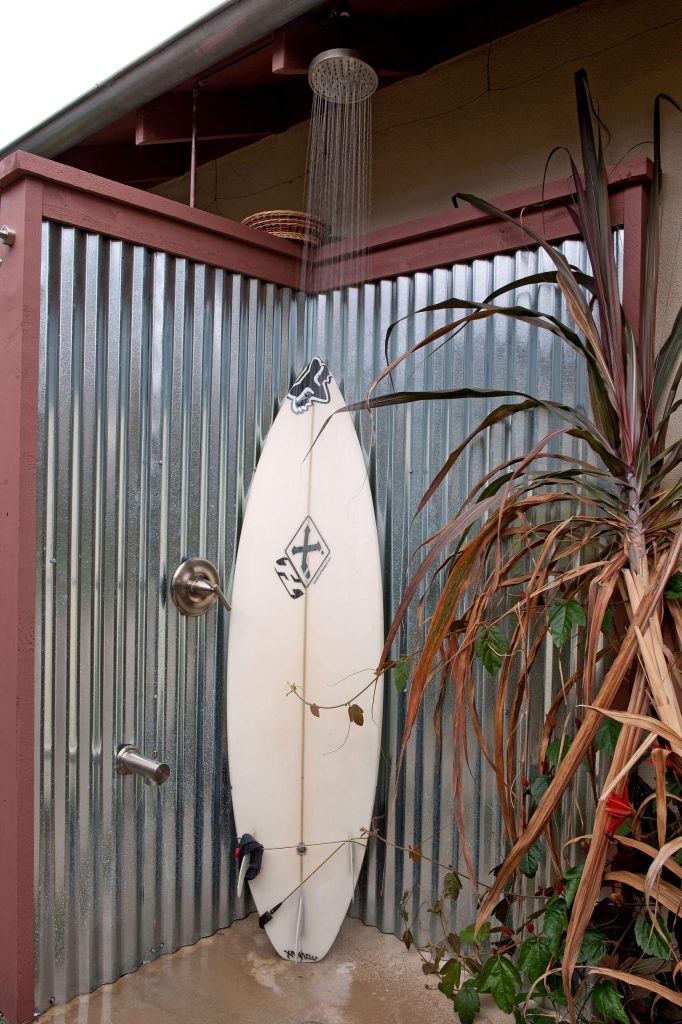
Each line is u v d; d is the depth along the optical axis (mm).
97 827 2127
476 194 2510
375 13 2389
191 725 2346
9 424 1954
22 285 1906
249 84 2770
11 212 1950
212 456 2363
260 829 2334
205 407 2340
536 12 2352
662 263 2082
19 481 1922
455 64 2566
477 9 2488
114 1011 2033
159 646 2254
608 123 2201
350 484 2354
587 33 2254
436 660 2248
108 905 2152
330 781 2301
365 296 2441
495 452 2160
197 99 2637
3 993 1985
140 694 2215
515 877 2078
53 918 2039
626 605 1654
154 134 2637
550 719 1760
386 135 2758
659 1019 1704
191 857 2363
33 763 1975
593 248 1748
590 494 1933
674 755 1450
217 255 2322
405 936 2258
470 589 2195
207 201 3533
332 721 2311
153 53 2213
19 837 1942
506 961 1851
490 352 2180
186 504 2305
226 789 2459
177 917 2336
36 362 1939
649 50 2127
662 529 1639
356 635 2307
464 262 2232
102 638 2121
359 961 2268
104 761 2135
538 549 2033
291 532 2389
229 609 2318
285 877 2312
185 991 2123
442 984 2018
